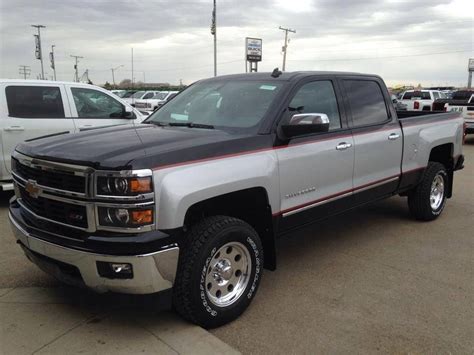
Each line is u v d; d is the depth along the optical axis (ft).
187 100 15.55
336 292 13.50
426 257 16.39
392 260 16.08
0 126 22.08
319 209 14.40
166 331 11.00
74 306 12.22
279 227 13.10
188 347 10.37
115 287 10.05
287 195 13.09
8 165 22.50
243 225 11.66
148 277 9.86
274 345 10.68
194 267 10.62
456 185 29.35
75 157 10.15
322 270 15.16
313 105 14.38
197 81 17.08
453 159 21.27
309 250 17.08
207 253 10.77
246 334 11.16
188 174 10.40
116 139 11.43
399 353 10.39
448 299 13.07
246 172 11.56
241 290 11.89
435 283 14.16
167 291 10.49
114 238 9.71
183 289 10.69
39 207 11.23
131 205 9.61
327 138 14.43
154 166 9.91
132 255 9.64
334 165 14.65
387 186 17.61
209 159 10.95
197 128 13.26
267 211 12.48
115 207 9.67
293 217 13.47
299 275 14.75
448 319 11.91
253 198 12.47
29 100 23.24
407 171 18.61
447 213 22.38
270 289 13.70
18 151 12.35
